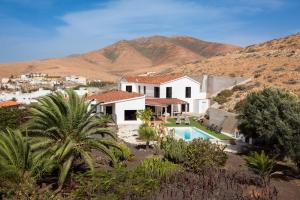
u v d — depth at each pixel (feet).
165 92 201.05
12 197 48.21
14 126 88.74
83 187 54.13
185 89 205.57
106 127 73.46
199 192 56.34
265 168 76.18
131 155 90.58
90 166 61.57
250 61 301.63
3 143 56.65
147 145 107.04
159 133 116.26
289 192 69.41
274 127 91.91
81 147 65.26
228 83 230.48
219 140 128.98
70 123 65.00
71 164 63.26
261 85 214.28
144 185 55.36
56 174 65.21
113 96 172.96
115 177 56.18
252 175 71.97
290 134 87.56
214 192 57.11
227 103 196.65
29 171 56.70
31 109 65.26
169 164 71.56
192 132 148.46
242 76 250.57
